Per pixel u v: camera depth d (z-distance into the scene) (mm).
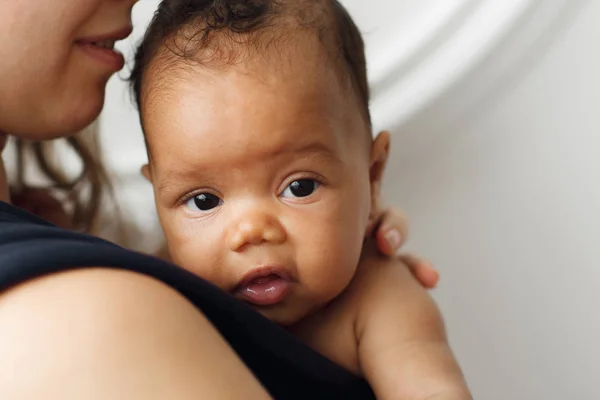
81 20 766
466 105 1430
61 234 576
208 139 778
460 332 1487
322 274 802
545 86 1415
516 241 1458
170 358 503
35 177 1227
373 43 1425
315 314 883
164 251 1184
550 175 1436
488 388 1482
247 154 776
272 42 803
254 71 785
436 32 1402
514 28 1375
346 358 866
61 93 781
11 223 585
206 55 801
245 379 534
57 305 511
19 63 745
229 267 794
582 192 1423
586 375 1447
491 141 1445
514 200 1452
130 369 488
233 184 791
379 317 862
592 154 1410
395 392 816
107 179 1288
